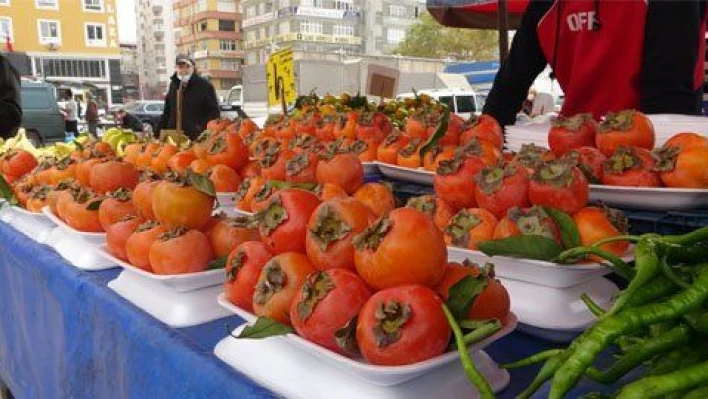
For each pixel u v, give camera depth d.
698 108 1.95
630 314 0.51
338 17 39.91
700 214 1.09
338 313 0.67
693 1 1.69
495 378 0.72
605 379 0.57
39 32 32.41
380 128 1.69
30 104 10.26
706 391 0.48
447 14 4.45
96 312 1.11
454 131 1.45
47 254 1.38
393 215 0.71
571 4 1.93
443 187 1.04
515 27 4.70
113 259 1.11
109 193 1.31
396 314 0.64
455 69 17.20
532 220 0.88
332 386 0.69
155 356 0.92
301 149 1.34
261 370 0.76
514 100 2.24
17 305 1.60
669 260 0.62
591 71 1.90
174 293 0.98
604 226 0.86
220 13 48.69
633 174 1.15
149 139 2.03
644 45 1.77
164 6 65.81
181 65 4.80
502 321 0.74
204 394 0.80
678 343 0.56
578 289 0.88
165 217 1.02
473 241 0.94
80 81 32.78
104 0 33.81
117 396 1.07
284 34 39.03
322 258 0.74
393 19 40.72
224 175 1.42
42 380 1.46
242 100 17.09
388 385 0.65
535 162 1.08
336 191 0.99
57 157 1.86
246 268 0.83
